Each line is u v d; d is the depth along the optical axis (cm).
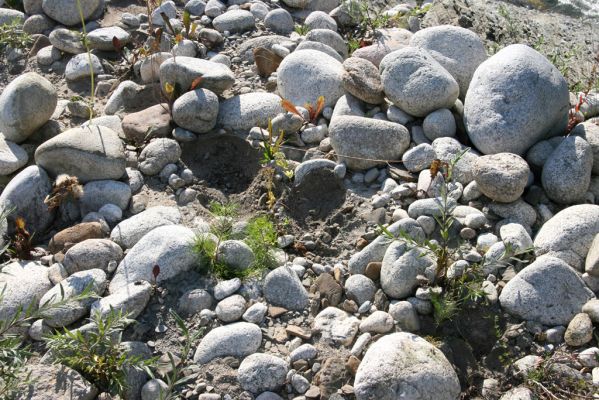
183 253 223
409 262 217
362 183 249
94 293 206
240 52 304
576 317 210
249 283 222
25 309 217
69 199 244
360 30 323
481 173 233
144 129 264
